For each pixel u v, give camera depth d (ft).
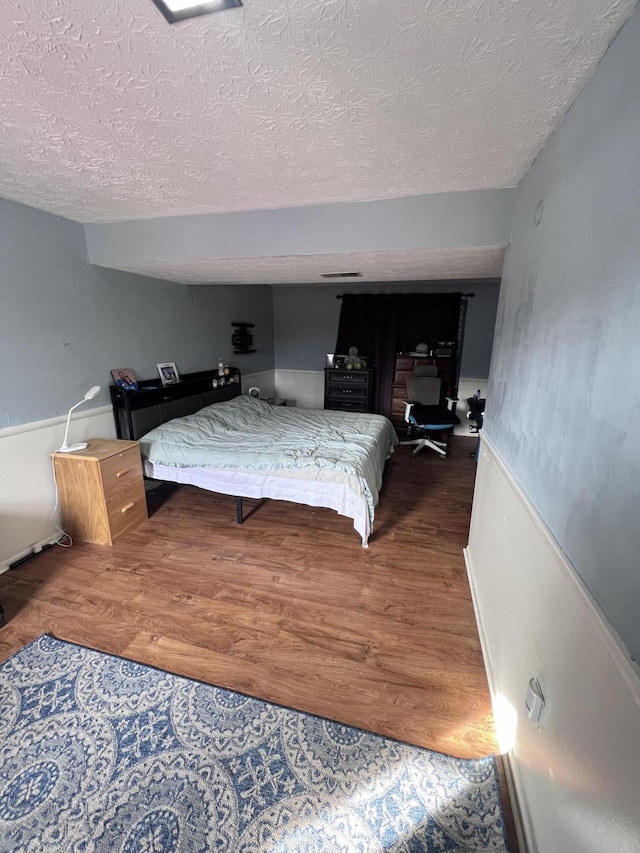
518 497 4.57
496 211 6.03
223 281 11.77
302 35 2.83
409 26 2.73
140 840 3.63
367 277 10.82
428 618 6.38
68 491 8.27
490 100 3.66
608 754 2.31
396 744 4.44
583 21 2.66
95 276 9.00
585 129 3.32
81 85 3.47
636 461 2.21
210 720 4.70
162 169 5.42
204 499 10.75
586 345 3.04
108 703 4.89
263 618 6.35
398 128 4.20
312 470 8.48
